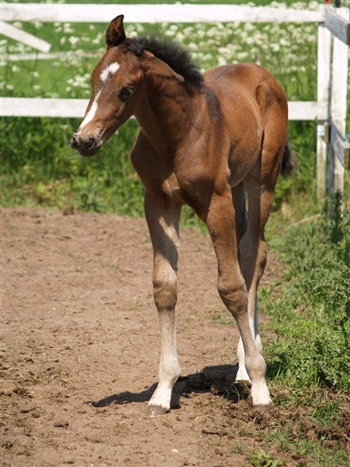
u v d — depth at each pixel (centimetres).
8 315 974
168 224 721
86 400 752
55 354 862
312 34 1588
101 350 877
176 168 691
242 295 707
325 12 1348
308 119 1377
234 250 708
